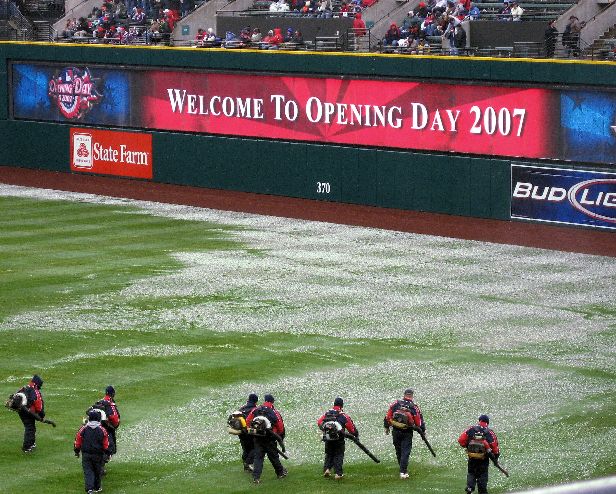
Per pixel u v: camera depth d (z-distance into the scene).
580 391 83.06
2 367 89.69
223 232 148.62
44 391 83.56
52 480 66.62
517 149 141.62
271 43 171.62
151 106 180.25
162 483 66.38
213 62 171.25
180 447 72.38
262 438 66.06
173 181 179.62
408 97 151.38
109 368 89.19
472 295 113.19
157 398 81.75
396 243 140.50
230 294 113.81
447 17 167.75
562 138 137.25
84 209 167.38
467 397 82.00
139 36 197.88
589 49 138.88
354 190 159.25
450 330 100.25
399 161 153.62
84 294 114.00
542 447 71.62
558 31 161.62
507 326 101.56
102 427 64.44
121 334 99.31
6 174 199.38
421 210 152.62
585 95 134.38
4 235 145.62
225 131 172.00
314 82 160.88
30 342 96.69
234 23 187.50
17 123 198.50
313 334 99.06
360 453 71.69
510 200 143.00
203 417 77.81
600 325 101.94
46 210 166.25
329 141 160.62
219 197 172.12
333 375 87.31
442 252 134.75
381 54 153.00
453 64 145.75
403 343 96.25
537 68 137.75
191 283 118.56
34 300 111.56
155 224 154.75
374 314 105.75
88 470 63.66
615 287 116.31
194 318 104.62
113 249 136.88
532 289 115.56
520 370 88.56
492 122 143.38
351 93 157.12
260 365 89.94
